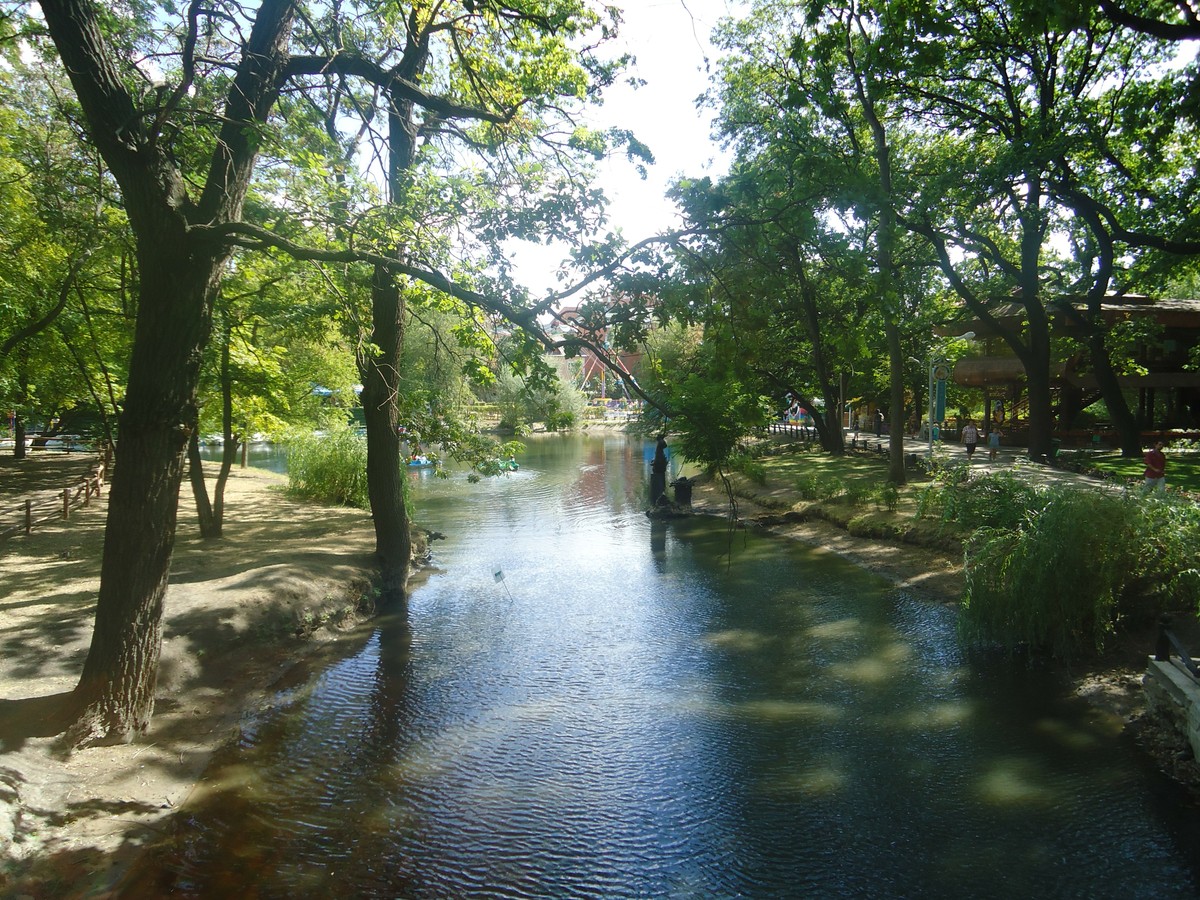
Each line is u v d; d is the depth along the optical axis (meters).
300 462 22.50
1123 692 8.07
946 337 35.06
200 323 6.50
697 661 9.62
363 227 6.95
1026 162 17.38
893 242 7.26
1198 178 17.84
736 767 6.89
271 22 6.85
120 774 6.28
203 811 6.08
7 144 11.48
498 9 9.02
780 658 9.69
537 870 5.42
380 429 13.32
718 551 16.38
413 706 8.27
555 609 12.06
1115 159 19.92
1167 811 6.05
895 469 21.83
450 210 7.40
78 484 18.83
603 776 6.74
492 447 11.36
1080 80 20.42
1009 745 7.20
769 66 22.36
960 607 10.71
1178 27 10.00
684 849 5.67
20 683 7.21
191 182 10.04
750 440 42.56
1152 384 31.17
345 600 11.46
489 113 9.13
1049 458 24.53
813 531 17.91
